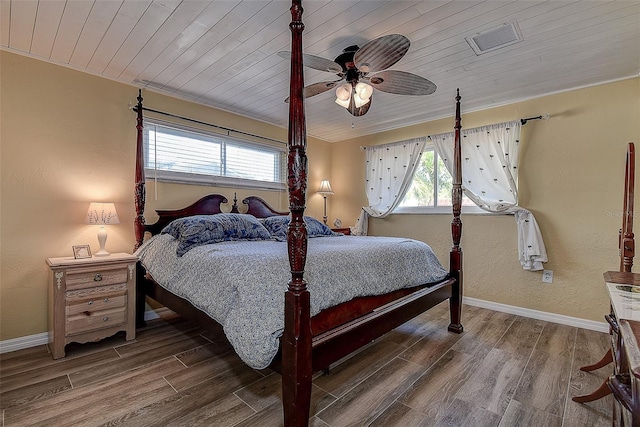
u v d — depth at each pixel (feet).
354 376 6.61
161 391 5.96
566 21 6.50
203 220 8.59
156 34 7.10
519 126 10.66
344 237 10.87
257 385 6.21
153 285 8.52
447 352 7.77
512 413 5.41
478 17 6.40
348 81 7.66
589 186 9.57
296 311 4.43
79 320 7.55
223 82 9.73
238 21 6.61
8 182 7.78
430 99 10.93
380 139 14.90
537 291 10.43
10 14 6.34
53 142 8.40
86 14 6.36
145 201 10.00
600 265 9.38
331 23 6.61
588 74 8.95
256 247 7.51
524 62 8.28
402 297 7.80
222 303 5.49
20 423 5.00
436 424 5.12
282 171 14.32
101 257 8.25
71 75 8.70
